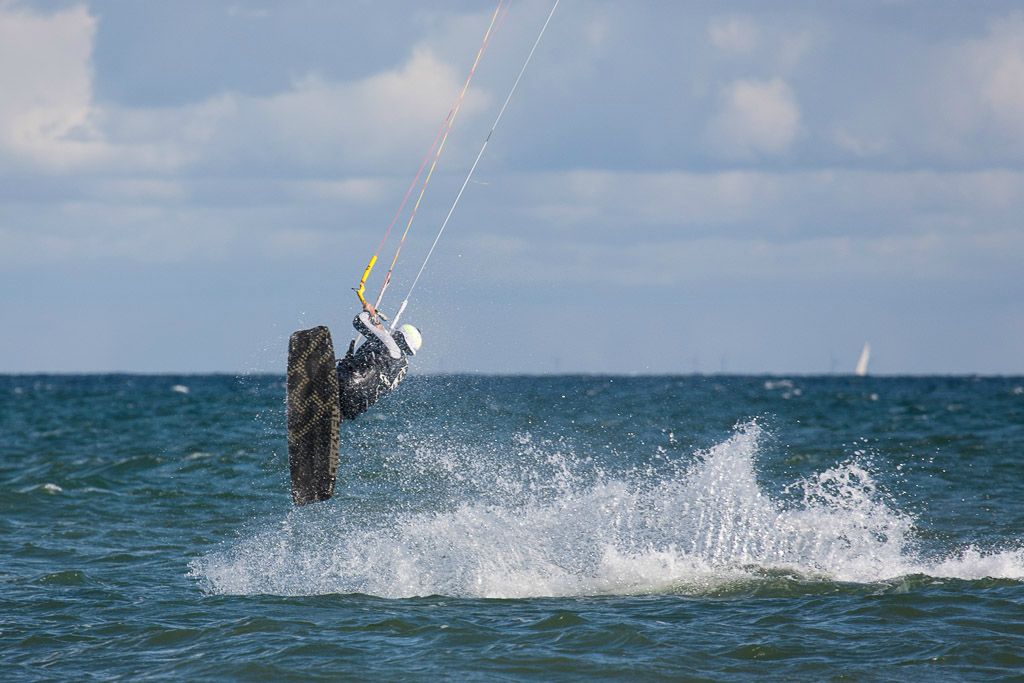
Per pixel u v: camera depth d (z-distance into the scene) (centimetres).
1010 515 7788
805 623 4825
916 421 19400
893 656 4322
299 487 5072
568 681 4047
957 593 5303
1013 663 4225
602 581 5725
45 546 6906
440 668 4194
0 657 4441
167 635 4722
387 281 5391
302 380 5134
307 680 4078
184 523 7781
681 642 4519
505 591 5566
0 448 14088
